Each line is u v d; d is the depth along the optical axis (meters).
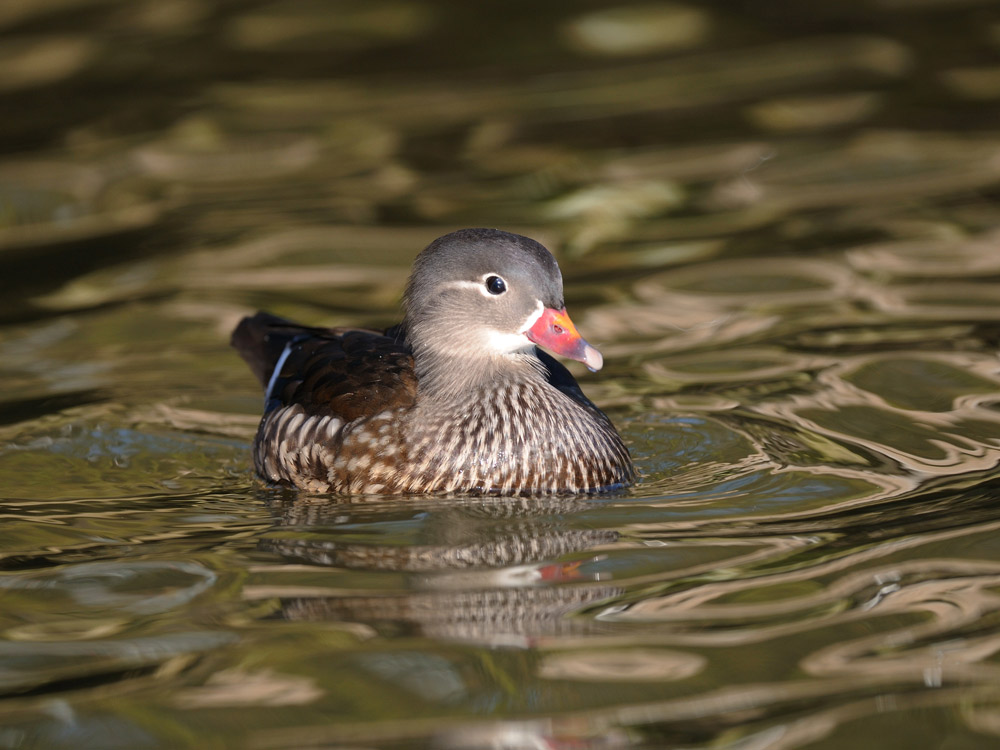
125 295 14.80
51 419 11.78
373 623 7.70
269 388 11.61
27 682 7.09
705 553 8.64
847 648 7.19
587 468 10.21
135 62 22.91
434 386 10.48
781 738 6.35
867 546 8.59
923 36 22.92
